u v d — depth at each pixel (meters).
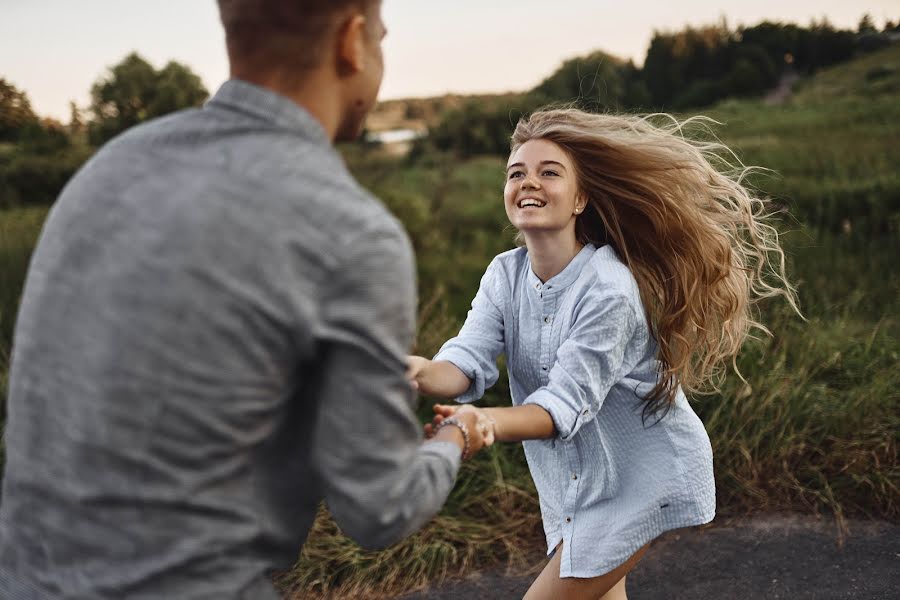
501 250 8.74
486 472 3.46
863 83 34.00
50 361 0.98
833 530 3.13
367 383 0.98
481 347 1.98
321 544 3.07
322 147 1.08
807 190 9.09
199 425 0.94
